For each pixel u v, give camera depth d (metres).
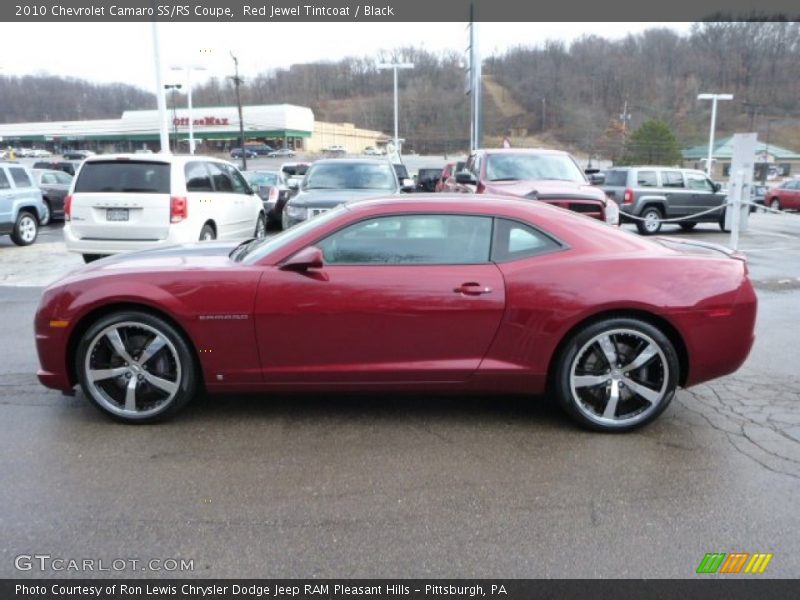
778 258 11.80
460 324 4.06
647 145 56.94
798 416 4.45
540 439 4.08
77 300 4.11
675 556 2.89
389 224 4.18
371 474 3.61
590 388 4.15
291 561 2.85
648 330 4.06
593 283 4.03
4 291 8.45
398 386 4.17
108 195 8.99
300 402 4.65
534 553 2.91
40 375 4.24
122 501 3.31
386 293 4.03
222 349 4.10
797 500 3.36
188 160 9.67
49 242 13.92
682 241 4.88
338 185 11.49
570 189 9.85
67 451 3.86
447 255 4.15
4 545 2.94
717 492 3.44
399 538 3.02
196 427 4.21
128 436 4.07
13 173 13.00
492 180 10.75
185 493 3.39
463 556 2.89
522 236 4.19
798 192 28.92
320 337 4.07
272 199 15.56
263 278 4.06
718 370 4.19
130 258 4.69
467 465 3.73
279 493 3.40
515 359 4.11
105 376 4.19
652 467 3.71
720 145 63.62
